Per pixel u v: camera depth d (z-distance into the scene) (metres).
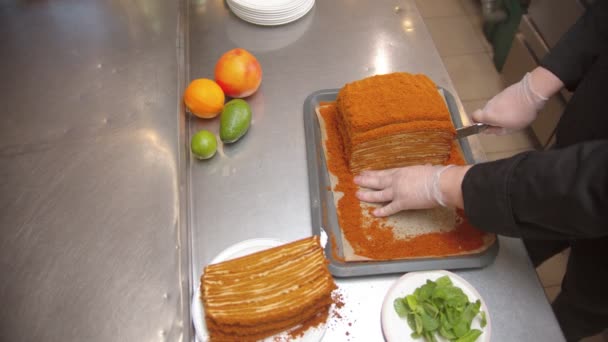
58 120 0.83
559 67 0.92
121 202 0.73
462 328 0.66
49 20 1.01
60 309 0.62
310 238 0.70
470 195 0.71
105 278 0.65
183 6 1.12
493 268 0.78
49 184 0.74
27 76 0.90
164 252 0.68
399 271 0.76
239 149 0.92
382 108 0.85
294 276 0.66
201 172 0.88
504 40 1.99
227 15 1.17
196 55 1.08
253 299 0.64
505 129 0.98
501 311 0.73
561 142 0.97
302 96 1.01
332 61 1.08
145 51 0.95
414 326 0.69
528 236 0.71
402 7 1.21
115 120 0.83
